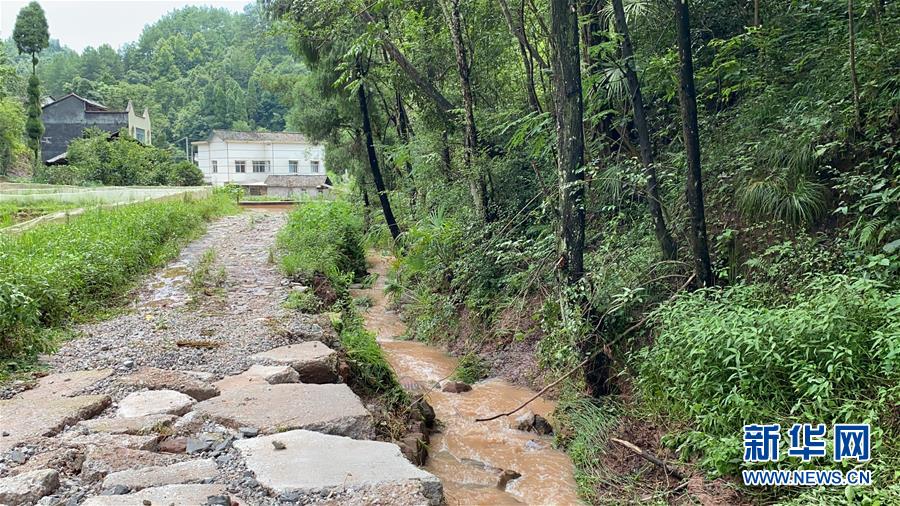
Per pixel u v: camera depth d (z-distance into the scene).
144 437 3.78
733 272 6.05
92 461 3.41
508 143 8.93
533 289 8.03
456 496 4.62
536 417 6.03
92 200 17.14
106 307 7.39
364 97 12.48
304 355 5.49
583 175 6.69
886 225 5.17
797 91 6.88
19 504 2.93
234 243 13.59
